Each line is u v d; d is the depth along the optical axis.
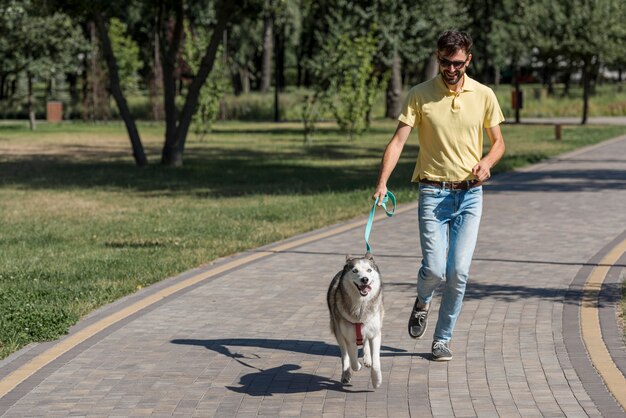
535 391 6.83
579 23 51.84
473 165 7.46
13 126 59.72
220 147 40.41
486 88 7.45
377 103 70.56
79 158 34.97
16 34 51.53
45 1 30.11
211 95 44.44
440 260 7.47
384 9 49.31
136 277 11.57
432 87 7.42
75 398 6.95
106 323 9.29
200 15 44.09
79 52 57.41
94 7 29.05
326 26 63.88
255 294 10.59
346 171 28.56
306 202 19.89
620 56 52.56
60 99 73.00
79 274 11.80
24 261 12.91
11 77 74.31
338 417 6.43
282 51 88.00
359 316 6.59
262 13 32.44
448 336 7.72
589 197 19.67
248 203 20.02
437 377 7.26
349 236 14.92
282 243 14.41
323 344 8.38
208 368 7.68
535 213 17.17
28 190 23.55
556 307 9.48
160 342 8.53
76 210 19.27
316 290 10.73
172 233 15.55
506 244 13.66
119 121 66.31
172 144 30.98
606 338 8.16
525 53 55.25
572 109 66.25
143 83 84.06
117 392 7.07
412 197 20.17
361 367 7.58
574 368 7.35
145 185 24.59
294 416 6.47
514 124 55.72
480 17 67.25
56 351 8.26
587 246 13.34
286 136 48.28
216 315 9.59
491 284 10.76
